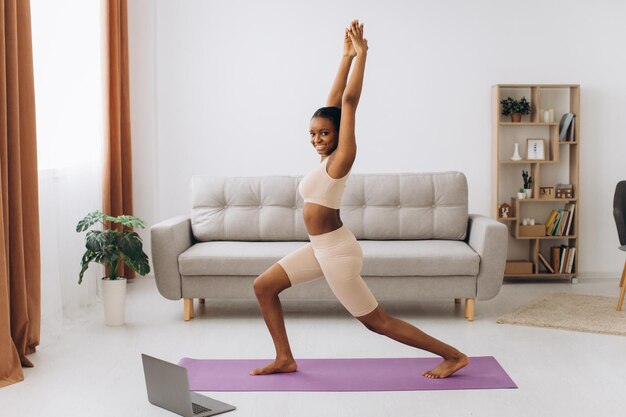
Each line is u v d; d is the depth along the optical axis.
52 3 4.35
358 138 6.13
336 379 3.39
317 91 6.10
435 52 6.06
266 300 3.45
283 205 5.03
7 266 3.63
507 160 5.96
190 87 6.11
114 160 5.54
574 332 4.27
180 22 6.06
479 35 6.05
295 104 6.11
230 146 6.15
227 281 4.54
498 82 6.07
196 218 5.03
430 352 3.52
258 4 6.06
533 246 5.97
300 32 6.07
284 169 6.16
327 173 3.19
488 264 4.46
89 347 3.99
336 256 3.24
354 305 3.30
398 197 5.04
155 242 4.52
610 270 6.16
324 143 3.22
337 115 3.24
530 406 3.04
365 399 3.13
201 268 4.50
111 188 5.54
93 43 5.18
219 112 6.12
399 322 3.39
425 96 6.09
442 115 6.09
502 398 3.14
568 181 6.10
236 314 4.78
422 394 3.19
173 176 6.15
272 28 6.07
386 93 6.09
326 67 6.08
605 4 6.02
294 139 6.14
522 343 4.03
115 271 4.49
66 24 4.63
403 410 3.00
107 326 4.46
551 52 6.05
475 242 4.66
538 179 5.91
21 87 3.73
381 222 4.99
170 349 3.95
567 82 6.07
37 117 4.15
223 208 5.05
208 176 5.13
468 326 4.42
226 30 6.07
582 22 6.03
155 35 6.04
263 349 3.94
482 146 6.10
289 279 3.40
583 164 6.10
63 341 4.12
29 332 3.78
